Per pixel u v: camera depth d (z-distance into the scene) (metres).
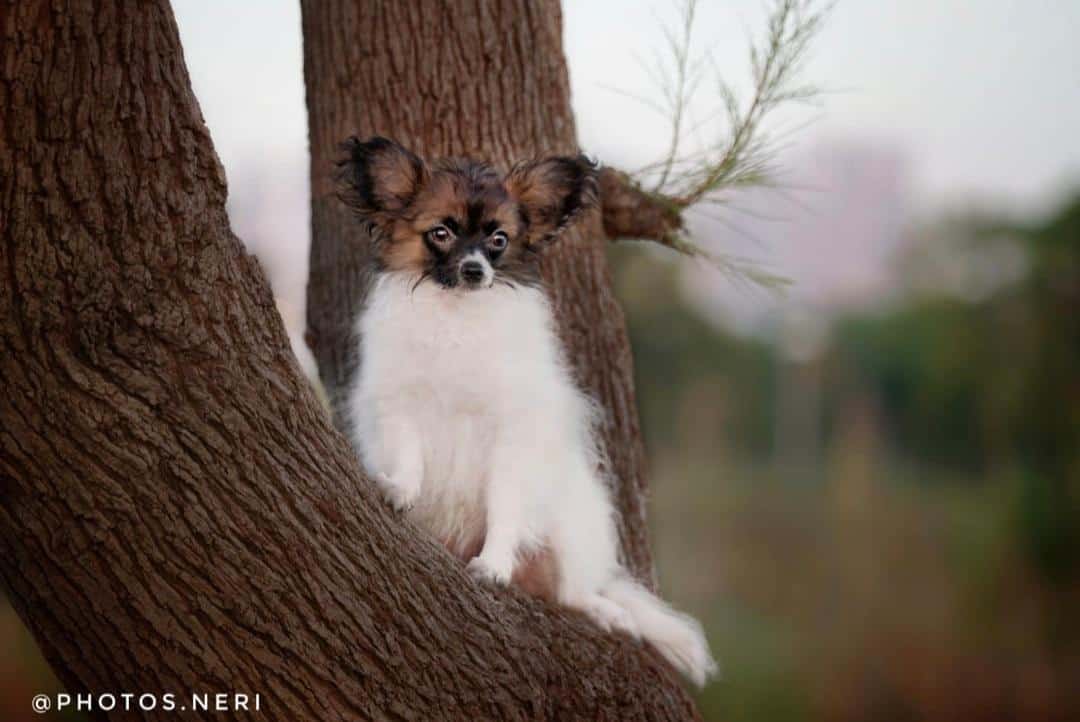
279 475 5.04
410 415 6.90
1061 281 25.88
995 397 25.59
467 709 5.53
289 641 5.04
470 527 7.07
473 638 5.64
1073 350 25.20
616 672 6.32
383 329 6.93
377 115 7.41
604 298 7.70
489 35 7.43
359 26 7.42
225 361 4.95
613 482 7.61
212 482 4.89
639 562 7.75
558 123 7.65
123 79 4.66
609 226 7.77
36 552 4.79
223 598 4.92
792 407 31.62
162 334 4.83
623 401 7.73
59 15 4.53
